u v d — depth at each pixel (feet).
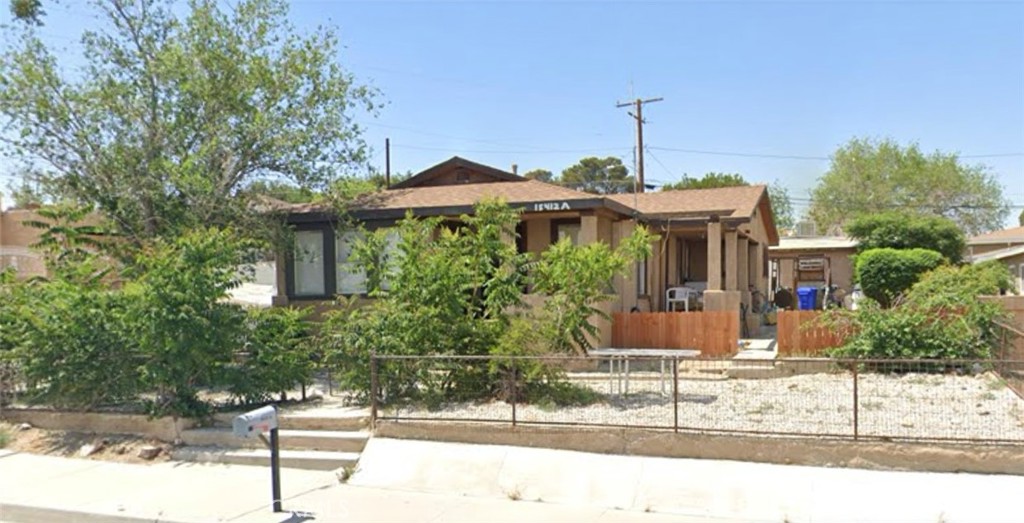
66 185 47.52
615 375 35.09
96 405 32.30
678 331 42.57
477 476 24.66
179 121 47.98
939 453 22.65
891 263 60.85
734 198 62.49
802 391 32.42
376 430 28.14
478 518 21.18
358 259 34.94
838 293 73.46
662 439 24.98
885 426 25.32
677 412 26.40
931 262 59.62
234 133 48.44
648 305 55.83
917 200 152.25
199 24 48.47
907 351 36.11
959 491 21.17
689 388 34.09
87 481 25.89
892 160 156.25
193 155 47.24
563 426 26.12
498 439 26.78
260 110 50.01
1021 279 87.20
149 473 26.84
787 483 22.39
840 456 23.44
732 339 41.63
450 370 31.14
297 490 24.34
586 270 32.24
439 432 27.40
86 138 46.32
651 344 42.98
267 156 50.01
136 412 31.40
